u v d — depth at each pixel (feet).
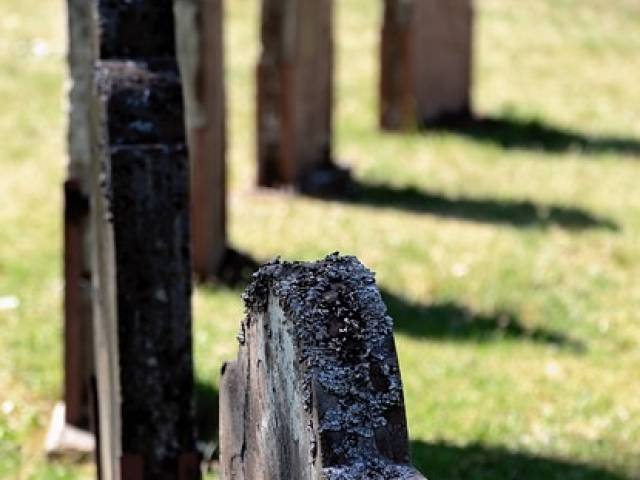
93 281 47.42
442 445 53.98
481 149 102.32
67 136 52.65
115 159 34.37
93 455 54.49
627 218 86.89
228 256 75.41
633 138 108.06
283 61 87.71
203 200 71.51
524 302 71.20
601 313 70.64
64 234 53.83
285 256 76.95
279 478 24.21
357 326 22.17
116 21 35.78
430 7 106.01
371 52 126.41
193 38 70.13
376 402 21.85
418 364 62.08
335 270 22.81
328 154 91.97
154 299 35.09
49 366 62.59
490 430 55.72
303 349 22.11
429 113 107.86
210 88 71.15
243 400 26.35
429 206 88.02
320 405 21.76
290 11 86.94
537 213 87.25
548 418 57.52
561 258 78.33
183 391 35.63
